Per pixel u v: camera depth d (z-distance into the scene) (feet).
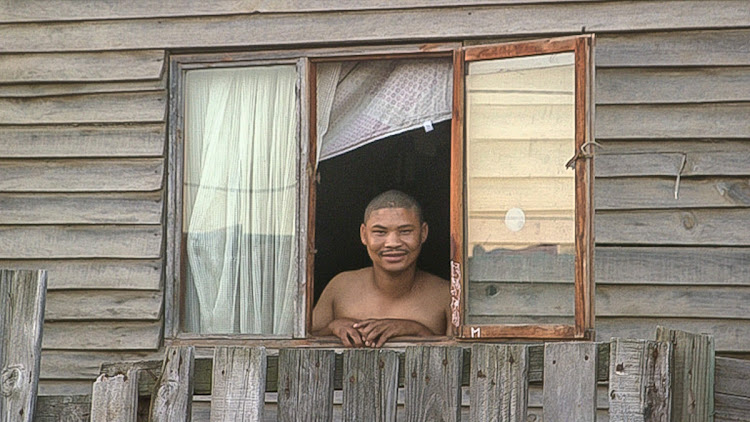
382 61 71.67
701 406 47.85
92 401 50.93
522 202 67.15
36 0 75.41
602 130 68.54
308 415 49.96
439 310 71.00
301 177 71.31
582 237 65.46
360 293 72.18
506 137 67.77
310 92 71.87
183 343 71.72
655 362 46.73
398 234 70.90
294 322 70.49
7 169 74.84
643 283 67.31
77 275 73.46
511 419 47.80
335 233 77.25
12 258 74.18
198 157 73.56
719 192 67.41
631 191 68.03
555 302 66.03
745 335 66.39
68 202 74.08
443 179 74.84
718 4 68.13
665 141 68.18
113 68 74.23
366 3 71.26
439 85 70.64
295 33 71.97
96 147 74.02
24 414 51.03
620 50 68.80
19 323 51.75
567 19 69.15
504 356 48.26
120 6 74.49
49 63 74.95
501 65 68.33
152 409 50.37
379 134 71.15
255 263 72.13
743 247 67.00
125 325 72.74
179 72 73.92
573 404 47.06
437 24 70.28
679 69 68.39
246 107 73.31
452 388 48.80
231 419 49.62
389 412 49.52
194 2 73.61
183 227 73.15
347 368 50.26
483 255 67.36
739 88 67.67
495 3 69.87
